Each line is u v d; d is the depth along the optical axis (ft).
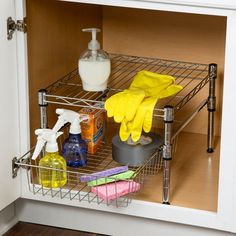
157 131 8.30
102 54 6.73
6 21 5.95
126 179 6.14
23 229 6.78
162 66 8.07
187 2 5.62
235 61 5.62
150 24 8.17
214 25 7.92
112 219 6.58
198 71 8.11
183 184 6.77
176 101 8.24
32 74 6.62
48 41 6.91
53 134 6.33
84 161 6.89
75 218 6.72
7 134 6.22
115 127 8.32
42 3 6.68
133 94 6.34
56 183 6.40
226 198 6.02
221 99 8.10
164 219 6.30
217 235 6.29
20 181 6.56
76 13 7.55
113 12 8.27
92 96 7.73
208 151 7.71
